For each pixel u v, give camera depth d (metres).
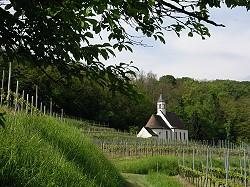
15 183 5.16
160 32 3.90
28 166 5.84
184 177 26.70
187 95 117.19
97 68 3.41
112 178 11.11
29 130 8.35
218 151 49.19
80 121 63.75
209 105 101.88
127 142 47.78
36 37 3.19
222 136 95.31
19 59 3.36
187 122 94.19
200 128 92.12
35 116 10.61
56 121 12.09
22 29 3.16
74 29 2.96
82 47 3.19
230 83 124.75
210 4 3.62
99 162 10.98
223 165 34.31
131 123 84.62
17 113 9.34
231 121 96.38
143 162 30.83
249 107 103.00
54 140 9.50
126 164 30.83
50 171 6.23
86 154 10.59
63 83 3.63
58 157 7.13
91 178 8.55
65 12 2.84
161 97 85.31
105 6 2.69
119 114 81.25
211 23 3.84
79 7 2.75
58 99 59.22
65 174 6.59
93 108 75.38
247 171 27.77
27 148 6.47
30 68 3.55
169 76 133.75
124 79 3.50
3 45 3.18
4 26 3.13
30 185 5.32
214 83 129.00
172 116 85.94
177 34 3.95
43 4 2.99
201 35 3.96
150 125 79.44
